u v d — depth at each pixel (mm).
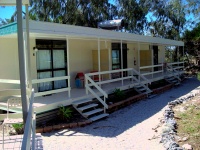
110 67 13211
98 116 8656
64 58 11188
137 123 8008
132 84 12836
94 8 24469
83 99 9281
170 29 29422
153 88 14523
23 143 2234
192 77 22062
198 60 26047
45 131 7215
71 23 24438
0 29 8305
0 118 5305
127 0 26984
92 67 13180
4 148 5004
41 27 7930
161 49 21094
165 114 8062
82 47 12344
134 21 27625
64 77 8625
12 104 5848
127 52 16141
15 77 9422
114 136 6793
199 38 25531
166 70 18312
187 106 9336
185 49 26812
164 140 5883
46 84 10328
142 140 6320
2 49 8922
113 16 26531
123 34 12461
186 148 5176
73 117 8414
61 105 8320
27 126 2719
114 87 11523
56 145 6125
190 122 7035
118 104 10141
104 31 10922
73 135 6934
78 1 24031
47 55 10375
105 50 12992
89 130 7406
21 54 3482
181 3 28969
